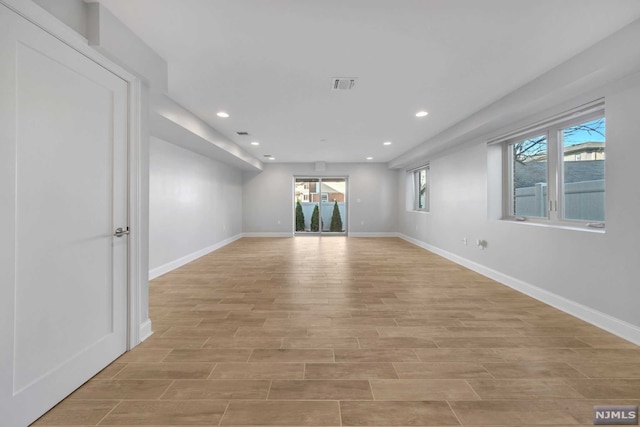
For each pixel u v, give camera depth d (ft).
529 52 8.07
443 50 8.02
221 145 17.76
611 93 8.25
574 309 9.46
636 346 7.43
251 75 9.57
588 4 6.11
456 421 4.86
